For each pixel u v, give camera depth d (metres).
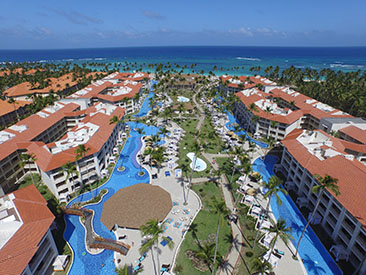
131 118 135.62
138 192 66.44
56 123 102.88
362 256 46.00
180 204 65.94
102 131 84.12
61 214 60.88
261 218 60.97
